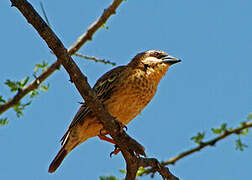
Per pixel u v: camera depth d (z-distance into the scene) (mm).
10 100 9898
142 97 11078
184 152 10859
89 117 10461
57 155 11086
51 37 7129
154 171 9055
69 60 7344
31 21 7027
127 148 8531
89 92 7730
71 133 10789
